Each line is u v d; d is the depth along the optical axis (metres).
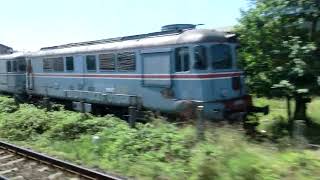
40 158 12.49
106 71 19.23
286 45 14.05
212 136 11.52
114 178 9.85
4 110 21.16
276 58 14.66
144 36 17.84
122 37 19.05
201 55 15.22
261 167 9.12
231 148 10.13
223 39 15.67
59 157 12.73
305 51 13.55
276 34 14.75
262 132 14.91
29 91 26.38
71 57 21.70
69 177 10.84
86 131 14.88
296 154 9.71
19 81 27.69
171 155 11.10
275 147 11.41
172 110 15.94
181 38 15.66
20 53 27.59
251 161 9.17
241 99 16.02
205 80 15.18
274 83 14.73
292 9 14.30
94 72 20.03
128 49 17.86
